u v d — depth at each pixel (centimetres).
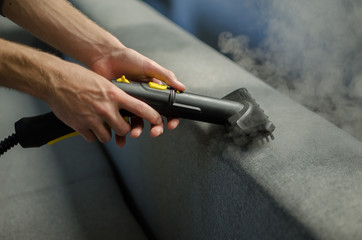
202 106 52
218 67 72
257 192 43
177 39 86
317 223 36
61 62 54
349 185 41
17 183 93
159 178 72
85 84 51
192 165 57
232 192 48
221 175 50
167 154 66
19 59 53
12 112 118
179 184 64
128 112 55
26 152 104
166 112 53
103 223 84
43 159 102
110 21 98
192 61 74
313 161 45
